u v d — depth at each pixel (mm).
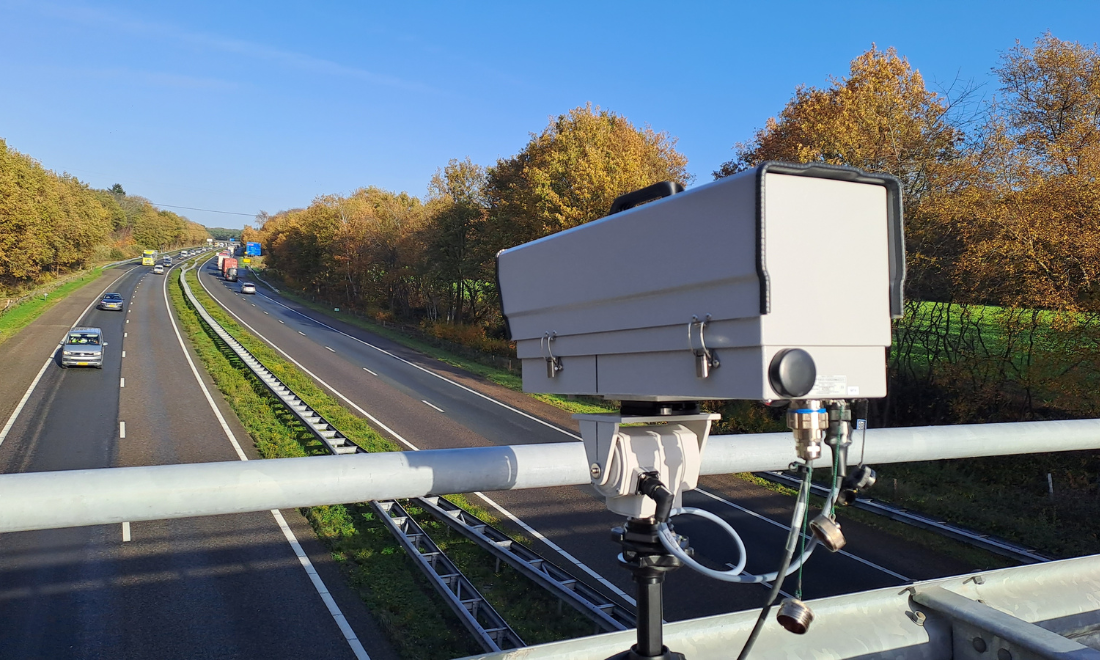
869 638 1920
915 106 21312
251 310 61062
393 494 2166
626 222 1464
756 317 1161
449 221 49562
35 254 54594
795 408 1268
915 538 12242
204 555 10383
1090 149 15727
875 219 1319
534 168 38625
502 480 2309
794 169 1183
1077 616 2215
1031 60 18781
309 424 17250
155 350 34219
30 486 1800
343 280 72688
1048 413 18141
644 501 1574
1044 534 12445
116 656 7625
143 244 165250
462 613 7941
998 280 18156
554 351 1778
